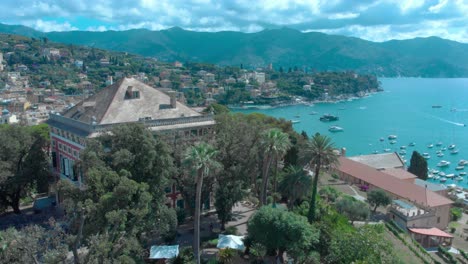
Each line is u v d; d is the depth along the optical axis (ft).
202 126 273.33
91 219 167.94
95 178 173.88
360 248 187.83
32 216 266.77
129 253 175.42
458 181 590.96
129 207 174.70
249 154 237.86
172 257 192.54
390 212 304.30
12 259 138.21
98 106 269.03
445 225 322.75
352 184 391.86
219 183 231.91
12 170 263.08
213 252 212.43
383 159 478.59
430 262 243.60
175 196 255.09
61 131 270.05
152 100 281.33
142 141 193.77
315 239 194.90
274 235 190.60
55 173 284.61
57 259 141.59
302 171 258.37
